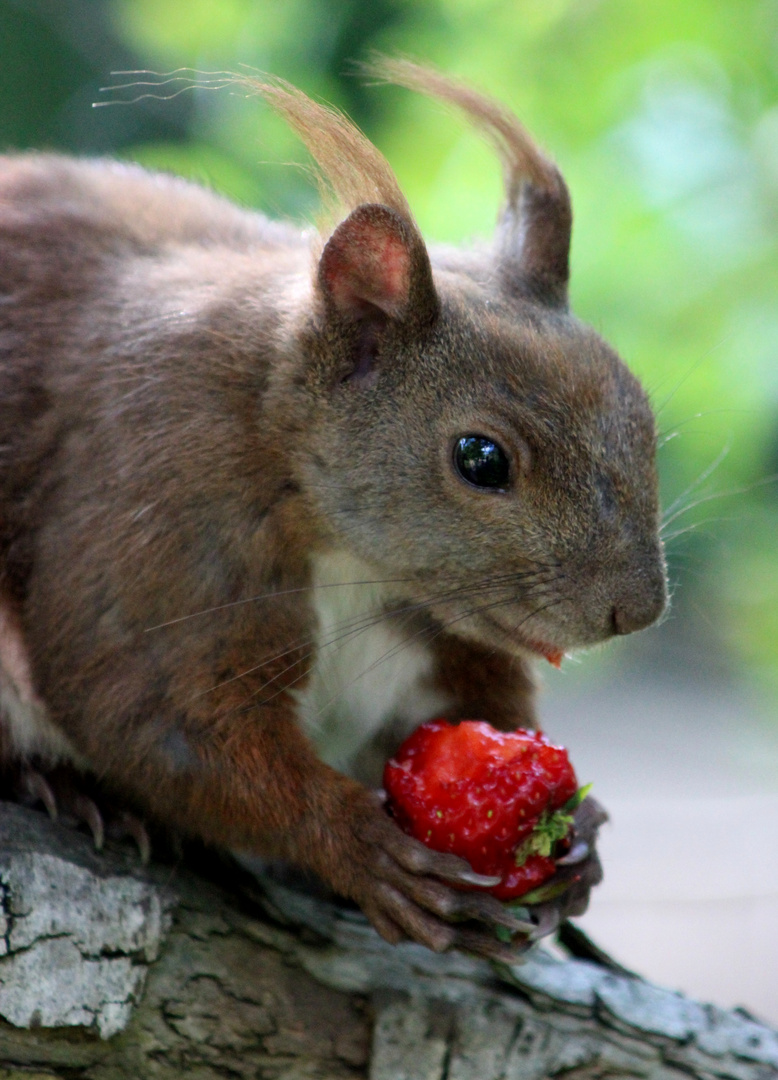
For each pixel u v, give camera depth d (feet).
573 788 4.70
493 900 4.68
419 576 4.73
